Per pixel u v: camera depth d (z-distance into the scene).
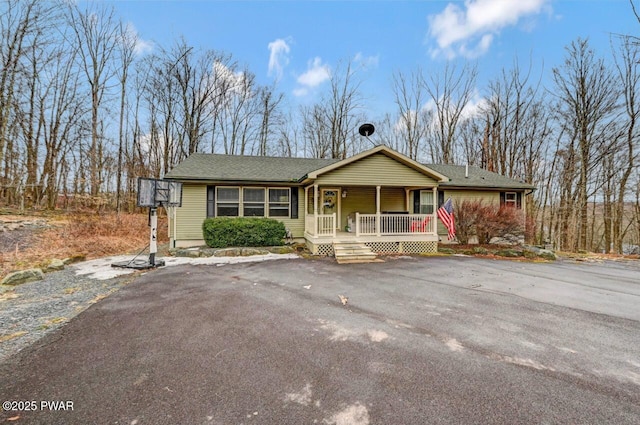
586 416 2.29
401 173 11.20
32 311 4.64
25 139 16.98
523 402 2.46
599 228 19.52
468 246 12.16
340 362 3.13
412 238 11.14
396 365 3.07
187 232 11.61
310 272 7.73
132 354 3.28
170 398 2.50
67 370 2.93
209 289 6.04
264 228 11.29
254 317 4.46
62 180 19.12
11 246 9.80
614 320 4.41
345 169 10.84
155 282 6.60
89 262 8.89
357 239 10.77
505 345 3.55
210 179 11.36
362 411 2.34
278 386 2.68
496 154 21.88
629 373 2.94
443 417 2.28
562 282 6.81
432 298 5.50
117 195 19.38
